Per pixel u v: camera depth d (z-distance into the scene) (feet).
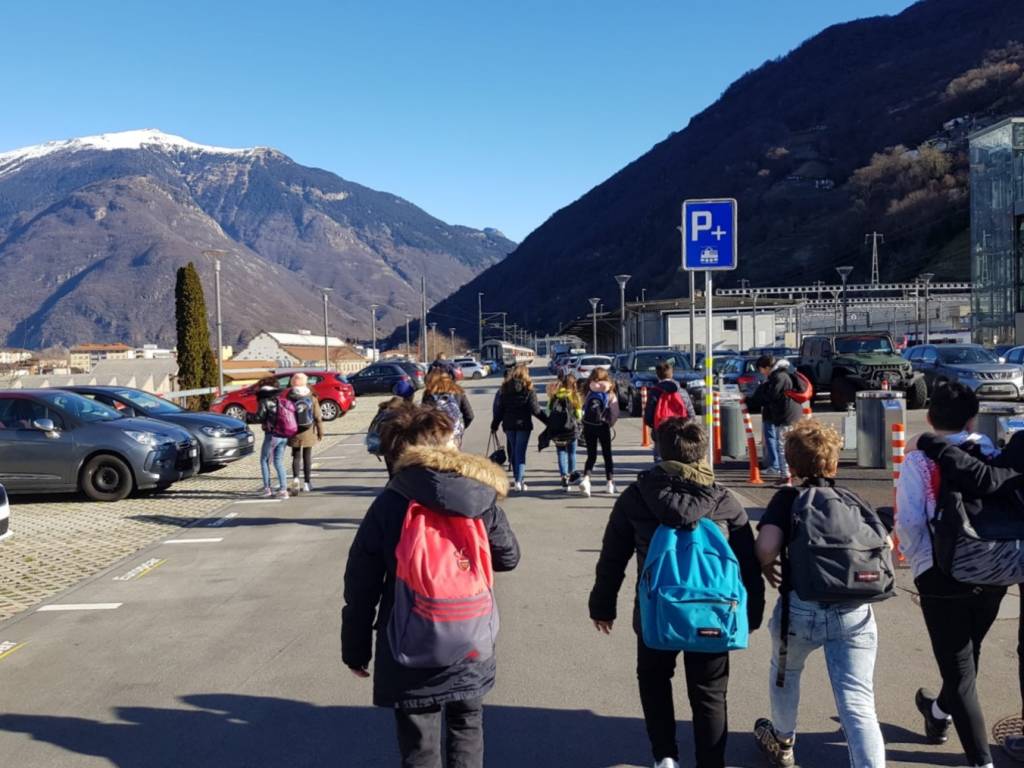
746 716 16.25
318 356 469.57
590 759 14.75
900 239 424.46
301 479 43.68
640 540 13.05
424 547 11.03
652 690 13.33
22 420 42.47
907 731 15.43
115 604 24.48
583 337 342.23
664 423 13.34
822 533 12.57
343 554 29.73
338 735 15.85
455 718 11.57
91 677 18.89
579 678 18.16
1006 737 14.67
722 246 34.47
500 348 320.50
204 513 38.78
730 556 12.57
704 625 12.14
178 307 115.96
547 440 41.27
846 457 47.88
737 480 42.06
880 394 43.70
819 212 485.56
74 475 42.01
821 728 15.64
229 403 94.53
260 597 24.72
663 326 208.85
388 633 11.12
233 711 16.96
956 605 13.51
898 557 25.98
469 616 11.02
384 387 136.77
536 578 25.75
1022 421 27.14
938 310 290.56
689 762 14.69
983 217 181.27
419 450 11.65
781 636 13.32
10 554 31.30
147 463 42.24
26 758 15.23
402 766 11.34
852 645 12.89
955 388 13.62
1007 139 171.94
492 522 11.84
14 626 22.71
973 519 13.02
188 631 21.86
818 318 290.35
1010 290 172.96
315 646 20.45
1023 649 14.61
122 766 14.89
